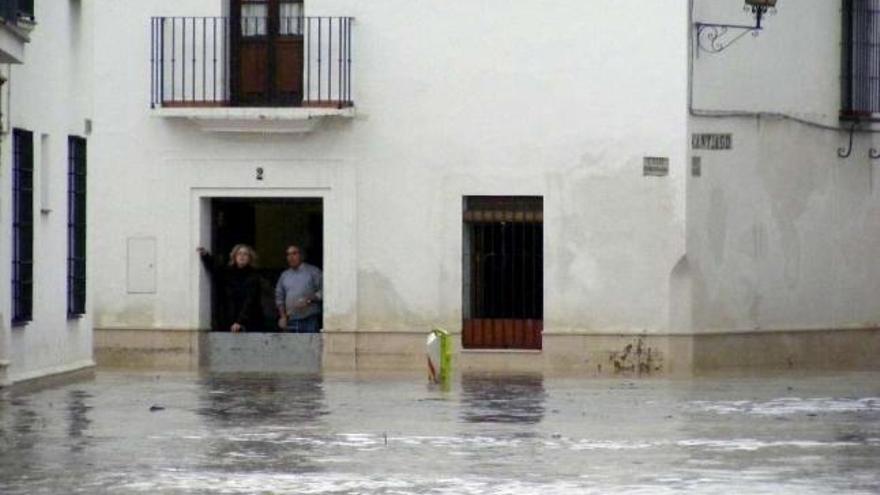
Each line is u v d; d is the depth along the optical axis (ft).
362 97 217.56
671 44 212.64
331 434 135.54
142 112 220.23
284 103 218.59
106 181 221.05
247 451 124.67
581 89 214.28
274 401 164.66
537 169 215.31
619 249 213.87
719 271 216.95
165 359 220.43
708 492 105.70
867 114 231.71
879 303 236.02
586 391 179.83
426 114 216.95
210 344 220.84
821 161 228.02
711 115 215.31
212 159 219.82
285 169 218.59
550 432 137.39
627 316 214.07
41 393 169.89
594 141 214.28
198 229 220.43
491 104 215.72
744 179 219.00
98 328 221.25
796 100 224.74
